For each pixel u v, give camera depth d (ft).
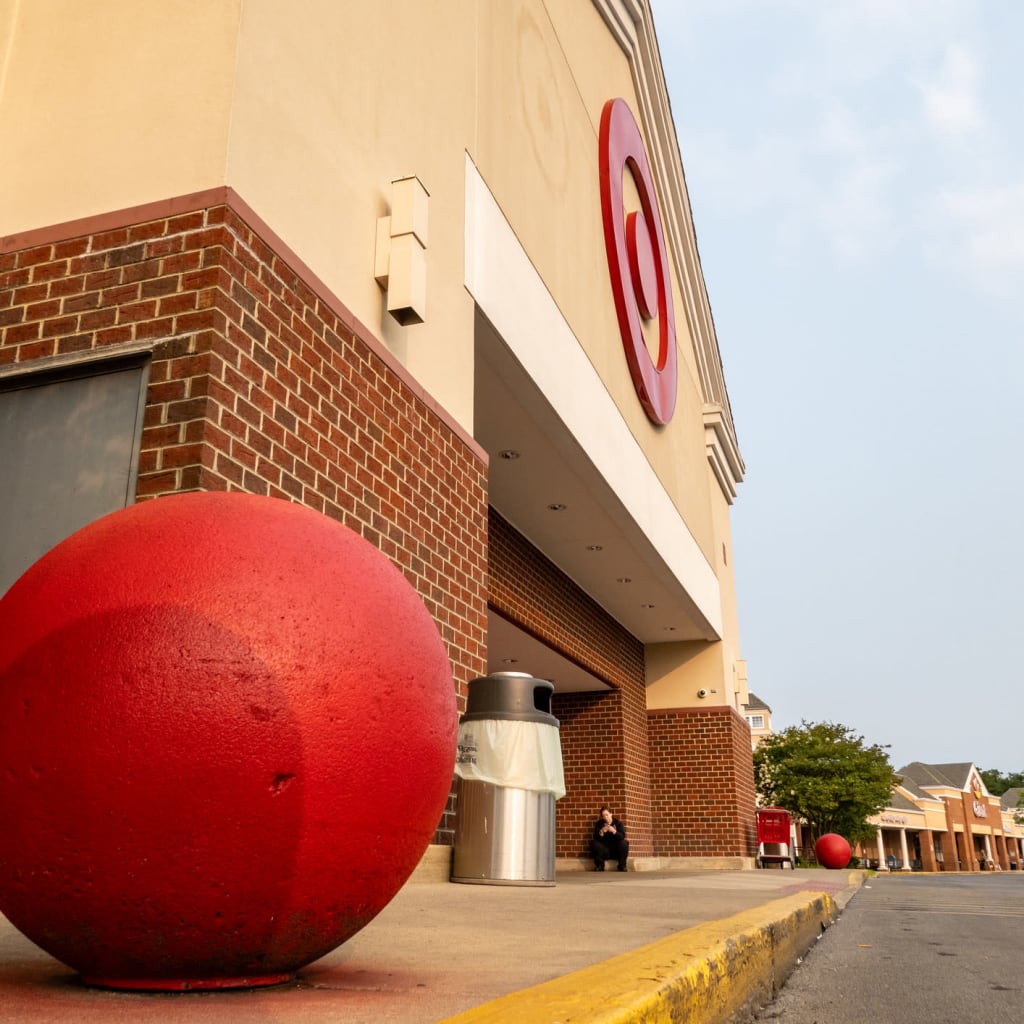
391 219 19.01
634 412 41.06
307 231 16.37
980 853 246.06
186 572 4.96
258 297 14.35
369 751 5.03
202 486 12.54
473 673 21.04
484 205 25.48
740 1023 6.84
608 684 52.60
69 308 14.29
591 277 36.17
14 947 6.86
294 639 4.92
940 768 248.32
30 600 5.01
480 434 31.01
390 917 10.41
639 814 53.98
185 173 14.49
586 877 32.83
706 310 64.64
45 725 4.63
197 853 4.57
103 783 4.52
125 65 15.62
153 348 13.46
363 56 19.29
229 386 13.37
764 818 63.98
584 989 4.92
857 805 100.63
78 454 13.56
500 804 18.28
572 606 46.62
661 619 54.44
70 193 15.19
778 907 12.04
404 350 19.53
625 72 48.19
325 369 15.98
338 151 17.78
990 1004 7.77
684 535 50.21
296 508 5.88
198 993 4.93
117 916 4.61
